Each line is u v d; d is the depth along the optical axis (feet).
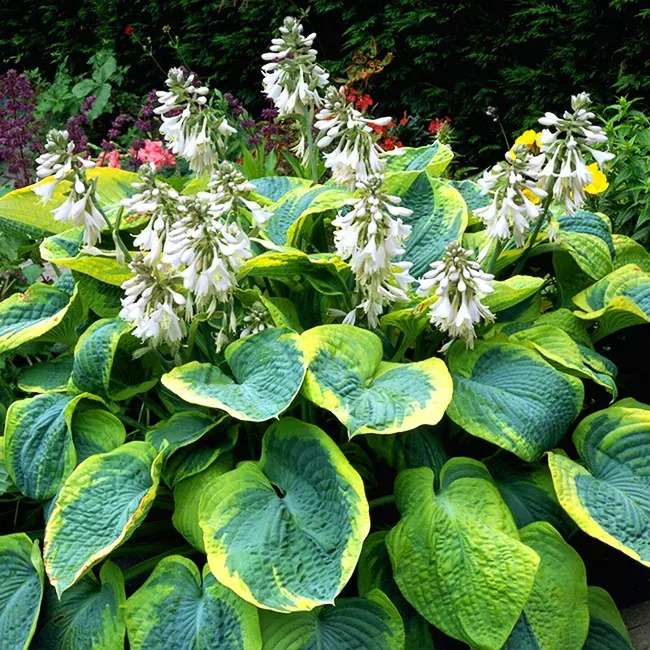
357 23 20.18
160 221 7.18
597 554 8.93
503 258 9.21
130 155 15.72
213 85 23.57
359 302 8.38
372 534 7.60
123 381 8.61
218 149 8.87
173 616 6.77
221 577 6.36
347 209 9.86
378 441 7.87
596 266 9.21
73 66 26.71
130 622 6.78
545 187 8.23
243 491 6.98
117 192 10.85
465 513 6.93
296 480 7.13
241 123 16.01
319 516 6.79
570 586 7.10
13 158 16.33
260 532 6.67
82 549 6.72
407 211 7.08
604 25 17.47
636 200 10.80
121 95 23.20
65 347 10.81
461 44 19.57
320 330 7.64
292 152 14.64
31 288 9.43
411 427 6.72
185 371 7.52
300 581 6.38
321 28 21.61
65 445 7.78
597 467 7.61
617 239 10.26
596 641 7.39
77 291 8.84
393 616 6.77
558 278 9.84
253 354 7.65
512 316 9.43
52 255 9.38
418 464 7.79
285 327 7.75
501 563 6.63
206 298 7.27
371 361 7.62
